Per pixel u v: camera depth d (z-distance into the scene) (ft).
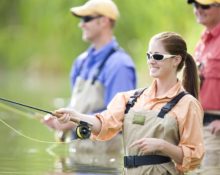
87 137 41.14
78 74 62.49
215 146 54.34
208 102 55.11
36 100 107.04
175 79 41.32
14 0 189.37
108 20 61.77
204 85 55.36
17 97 112.27
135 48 152.05
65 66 174.70
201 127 40.75
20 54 186.29
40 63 183.21
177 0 138.31
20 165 53.42
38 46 179.22
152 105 41.01
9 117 83.66
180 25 137.80
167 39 41.06
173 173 40.65
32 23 175.11
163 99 40.98
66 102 103.86
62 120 40.83
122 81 59.41
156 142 39.47
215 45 55.42
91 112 60.49
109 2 61.98
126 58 60.23
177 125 40.40
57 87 142.41
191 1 56.39
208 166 50.80
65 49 164.66
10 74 189.06
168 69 41.11
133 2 149.38
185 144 40.24
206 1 55.42
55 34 169.68
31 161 55.42
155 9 143.84
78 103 61.00
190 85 42.57
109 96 59.62
